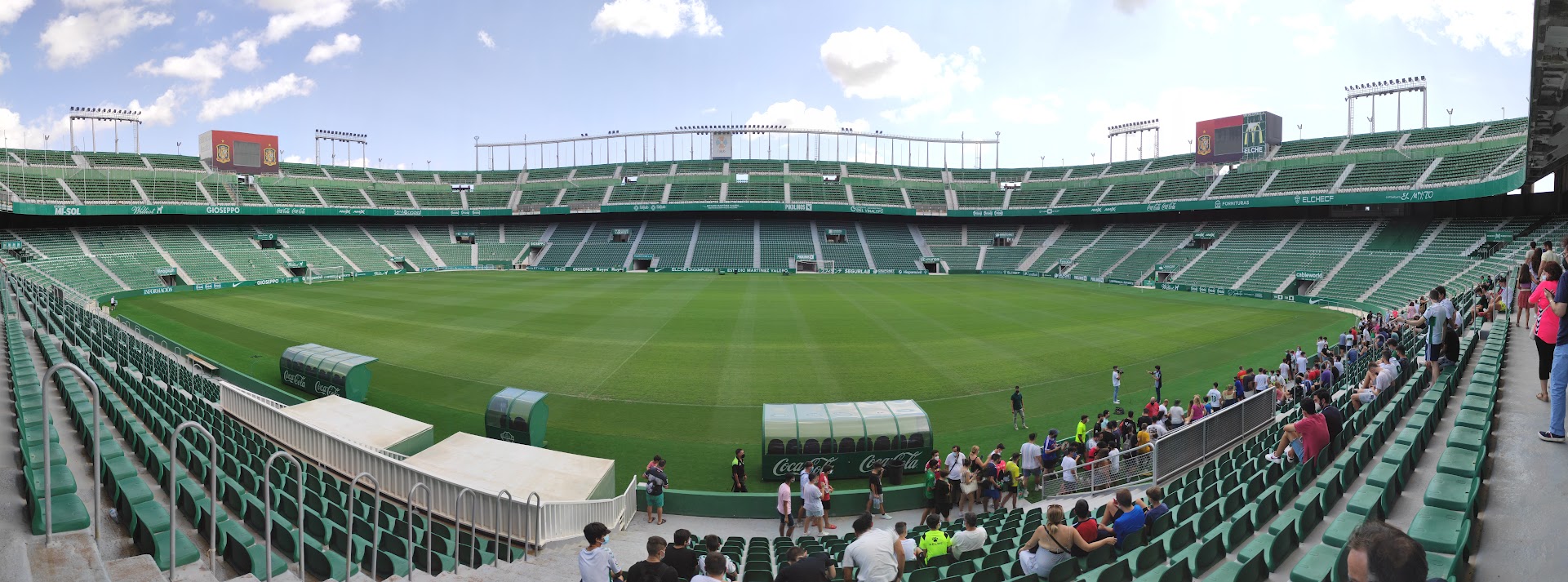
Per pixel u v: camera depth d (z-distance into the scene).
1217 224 72.00
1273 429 15.65
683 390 23.47
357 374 21.55
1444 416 10.50
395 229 87.62
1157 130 87.81
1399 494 7.29
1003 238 88.00
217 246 68.12
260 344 31.14
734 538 12.21
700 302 47.12
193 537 7.65
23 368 11.52
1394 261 52.09
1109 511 8.72
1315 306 47.09
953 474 14.35
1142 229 78.50
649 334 33.66
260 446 13.63
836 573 9.31
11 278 33.84
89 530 5.30
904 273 81.06
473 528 9.11
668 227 90.62
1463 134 59.78
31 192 61.72
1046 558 7.71
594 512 13.12
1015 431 19.66
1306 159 68.25
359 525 9.59
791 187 90.25
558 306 44.22
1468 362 14.68
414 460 14.38
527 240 89.25
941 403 22.14
